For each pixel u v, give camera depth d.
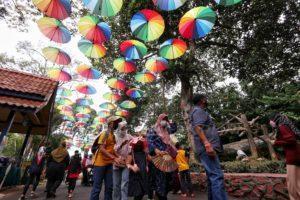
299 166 4.66
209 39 18.16
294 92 15.05
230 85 21.20
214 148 4.16
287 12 15.64
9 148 26.22
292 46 16.19
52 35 8.13
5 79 9.24
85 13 15.93
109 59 17.34
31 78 10.13
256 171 10.78
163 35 15.48
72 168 9.62
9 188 12.88
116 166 5.62
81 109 18.09
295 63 16.33
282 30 16.02
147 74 11.60
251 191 8.76
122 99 18.89
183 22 7.09
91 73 11.29
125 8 14.59
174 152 5.49
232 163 12.38
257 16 15.85
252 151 14.79
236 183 9.53
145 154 6.35
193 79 21.33
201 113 4.32
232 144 21.47
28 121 11.27
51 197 9.58
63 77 11.13
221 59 19.45
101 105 16.83
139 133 7.11
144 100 27.72
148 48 16.59
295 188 4.64
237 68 18.78
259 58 16.59
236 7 15.44
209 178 4.07
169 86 26.39
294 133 4.82
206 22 7.05
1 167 12.07
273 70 17.11
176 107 28.97
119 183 5.64
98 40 7.93
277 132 4.96
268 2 14.95
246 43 17.50
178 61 14.83
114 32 16.00
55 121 28.25
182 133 25.14
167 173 5.50
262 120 17.20
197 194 10.17
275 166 10.66
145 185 6.05
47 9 6.52
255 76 17.95
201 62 20.19
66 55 9.77
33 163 9.37
